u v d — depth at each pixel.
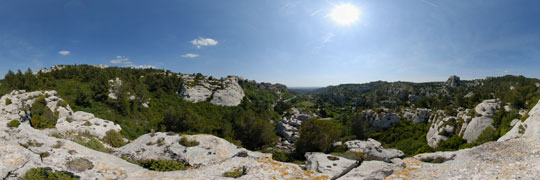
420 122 82.31
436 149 55.50
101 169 11.62
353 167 13.55
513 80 164.25
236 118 79.56
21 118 26.19
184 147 21.50
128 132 51.06
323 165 13.25
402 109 95.62
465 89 169.38
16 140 12.60
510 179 9.43
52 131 26.47
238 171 12.46
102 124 34.06
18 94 39.28
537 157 10.91
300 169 12.81
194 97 94.62
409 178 11.45
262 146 63.75
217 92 100.12
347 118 105.88
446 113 66.88
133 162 17.33
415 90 179.88
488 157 12.38
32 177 8.99
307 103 187.88
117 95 64.69
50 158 11.12
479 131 49.47
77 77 84.06
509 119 44.50
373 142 42.41
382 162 13.57
